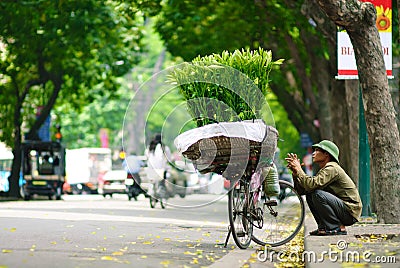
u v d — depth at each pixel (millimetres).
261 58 12836
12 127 38594
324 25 22875
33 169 37969
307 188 12672
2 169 45344
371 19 14703
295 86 34469
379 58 14898
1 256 10633
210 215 22062
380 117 14961
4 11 33531
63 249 11664
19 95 38062
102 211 22750
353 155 21469
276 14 27266
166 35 31219
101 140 71750
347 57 16984
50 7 32812
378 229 13406
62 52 35844
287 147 50625
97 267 9648
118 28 34938
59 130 39906
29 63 35938
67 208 24391
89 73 37812
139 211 23250
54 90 38062
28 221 17469
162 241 13398
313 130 33625
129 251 11625
